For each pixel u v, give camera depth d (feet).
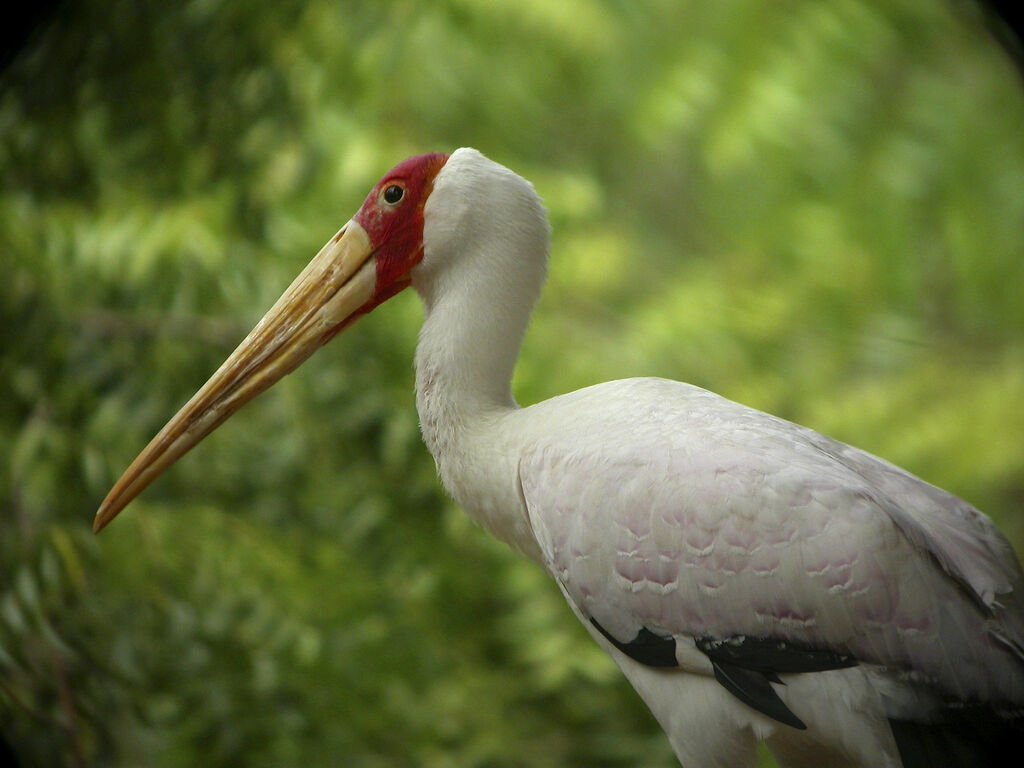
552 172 46.85
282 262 31.19
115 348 29.58
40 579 24.79
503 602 33.81
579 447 17.40
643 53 45.57
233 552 28.43
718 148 43.47
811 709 16.03
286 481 31.17
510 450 18.39
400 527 31.86
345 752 28.81
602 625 17.07
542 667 32.65
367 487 31.60
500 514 18.61
